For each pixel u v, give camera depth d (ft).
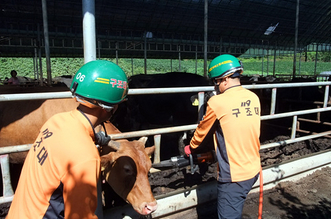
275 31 66.13
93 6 8.38
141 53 67.41
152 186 12.16
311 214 10.45
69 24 47.80
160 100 18.34
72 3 41.88
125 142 7.23
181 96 17.51
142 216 8.66
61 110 9.74
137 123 20.47
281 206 10.98
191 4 48.14
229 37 64.49
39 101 10.35
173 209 9.44
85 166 3.76
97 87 4.30
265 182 11.66
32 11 42.68
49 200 3.99
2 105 11.08
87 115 4.45
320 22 65.57
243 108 6.57
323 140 18.45
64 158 3.82
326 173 13.78
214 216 10.19
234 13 53.78
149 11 48.19
